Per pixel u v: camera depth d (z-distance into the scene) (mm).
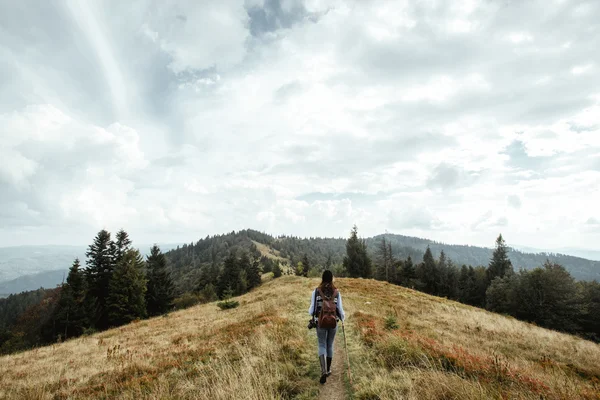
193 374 7156
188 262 186875
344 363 6953
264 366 6473
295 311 14750
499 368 6070
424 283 73125
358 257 62719
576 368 9242
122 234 51375
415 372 5746
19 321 52031
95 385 7438
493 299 55156
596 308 41875
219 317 19438
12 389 8047
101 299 46312
